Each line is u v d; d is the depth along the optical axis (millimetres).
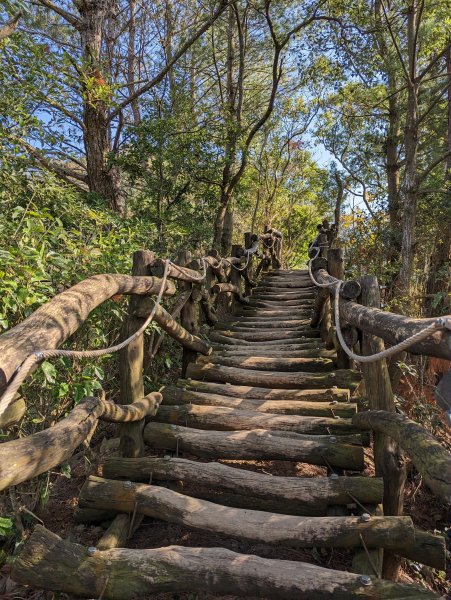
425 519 3600
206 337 5000
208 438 2803
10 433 2500
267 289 8641
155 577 1877
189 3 10102
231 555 1954
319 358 4273
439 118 10016
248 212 17984
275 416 3039
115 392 3725
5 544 2500
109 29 9375
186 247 7285
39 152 4789
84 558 1907
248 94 13617
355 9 7891
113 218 5027
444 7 7242
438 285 7664
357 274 8594
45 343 1507
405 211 7520
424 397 4418
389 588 1765
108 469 2615
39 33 7586
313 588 1804
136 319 2912
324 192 15781
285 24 10391
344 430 2887
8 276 2164
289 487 2375
